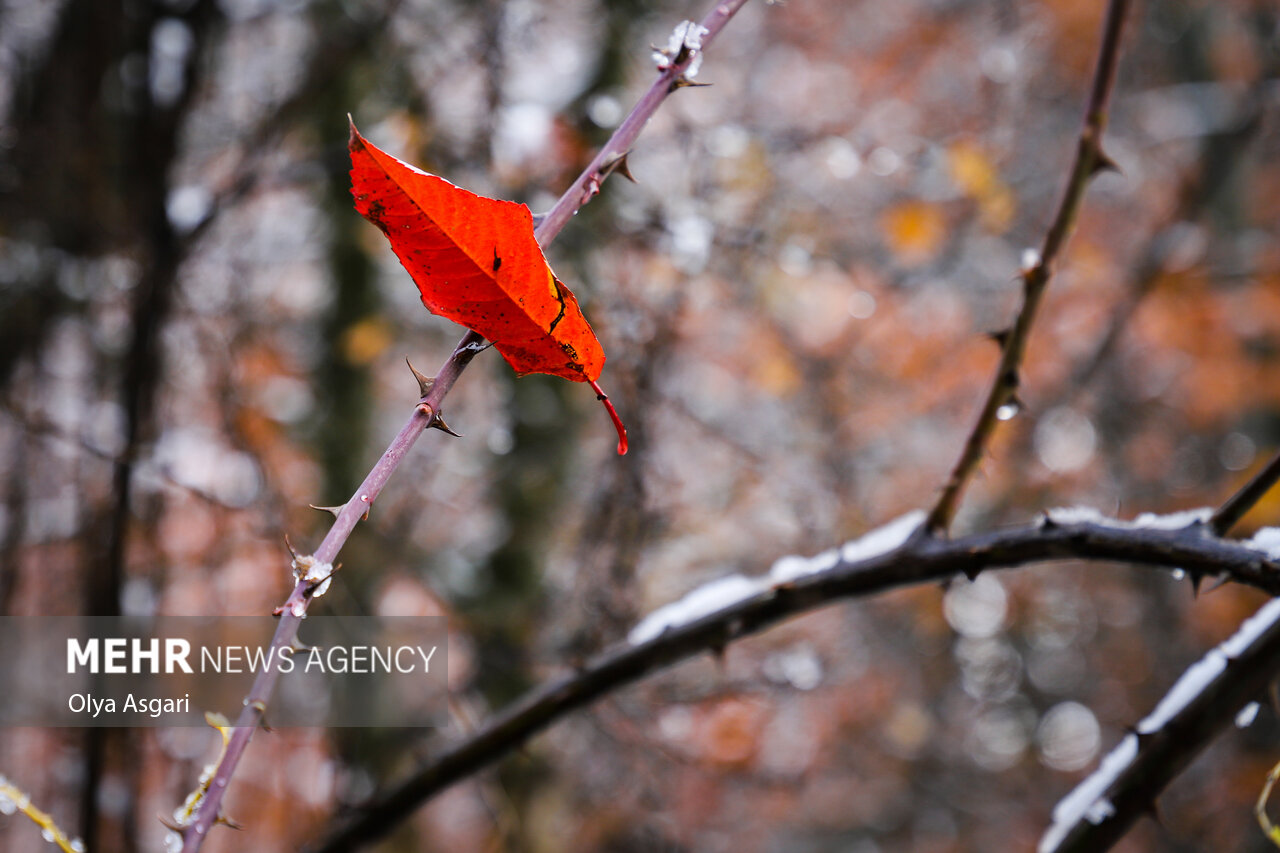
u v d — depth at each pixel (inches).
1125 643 273.7
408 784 50.6
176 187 122.7
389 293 174.7
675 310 117.6
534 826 158.1
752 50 215.8
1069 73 257.8
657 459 122.1
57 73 112.9
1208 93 225.0
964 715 316.2
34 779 111.8
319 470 163.2
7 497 115.0
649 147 128.0
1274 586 34.0
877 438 238.7
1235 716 41.5
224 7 129.2
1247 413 246.5
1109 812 42.9
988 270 239.5
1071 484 233.0
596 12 143.3
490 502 170.4
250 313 132.6
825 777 269.4
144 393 105.4
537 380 163.3
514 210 23.5
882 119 221.3
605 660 48.3
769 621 45.8
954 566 42.1
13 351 112.3
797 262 128.8
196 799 27.2
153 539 109.5
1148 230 242.4
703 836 203.3
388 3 120.3
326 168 127.3
